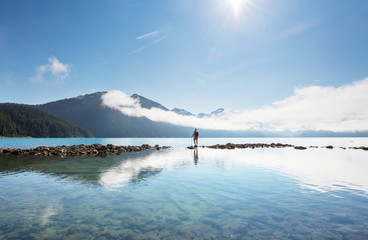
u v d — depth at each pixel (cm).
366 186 995
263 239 498
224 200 782
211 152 2905
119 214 646
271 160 1998
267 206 721
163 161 1867
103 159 2017
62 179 1105
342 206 722
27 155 2409
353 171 1396
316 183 1048
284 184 1023
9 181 1056
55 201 759
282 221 601
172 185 992
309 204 741
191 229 550
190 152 2894
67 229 544
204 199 792
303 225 575
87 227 557
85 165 1602
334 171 1393
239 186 980
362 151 3381
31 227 554
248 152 2933
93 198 795
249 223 588
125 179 1114
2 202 744
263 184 1020
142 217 625
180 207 708
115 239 495
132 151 3086
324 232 534
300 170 1424
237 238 502
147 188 936
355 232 534
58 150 2717
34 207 698
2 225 564
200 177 1173
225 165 1631
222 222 593
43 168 1459
